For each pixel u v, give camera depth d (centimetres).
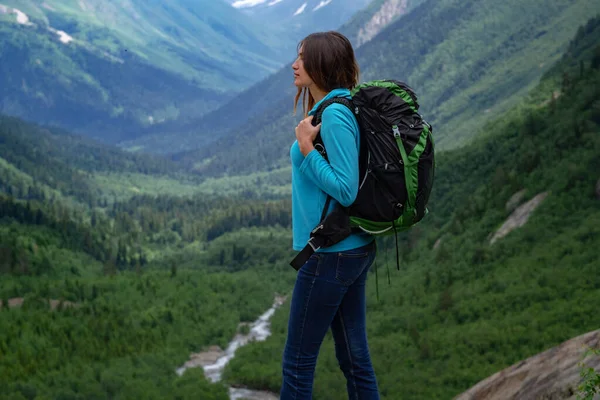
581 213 8056
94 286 13412
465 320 7188
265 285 14988
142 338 9938
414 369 6041
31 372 7800
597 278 6650
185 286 13712
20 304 12081
